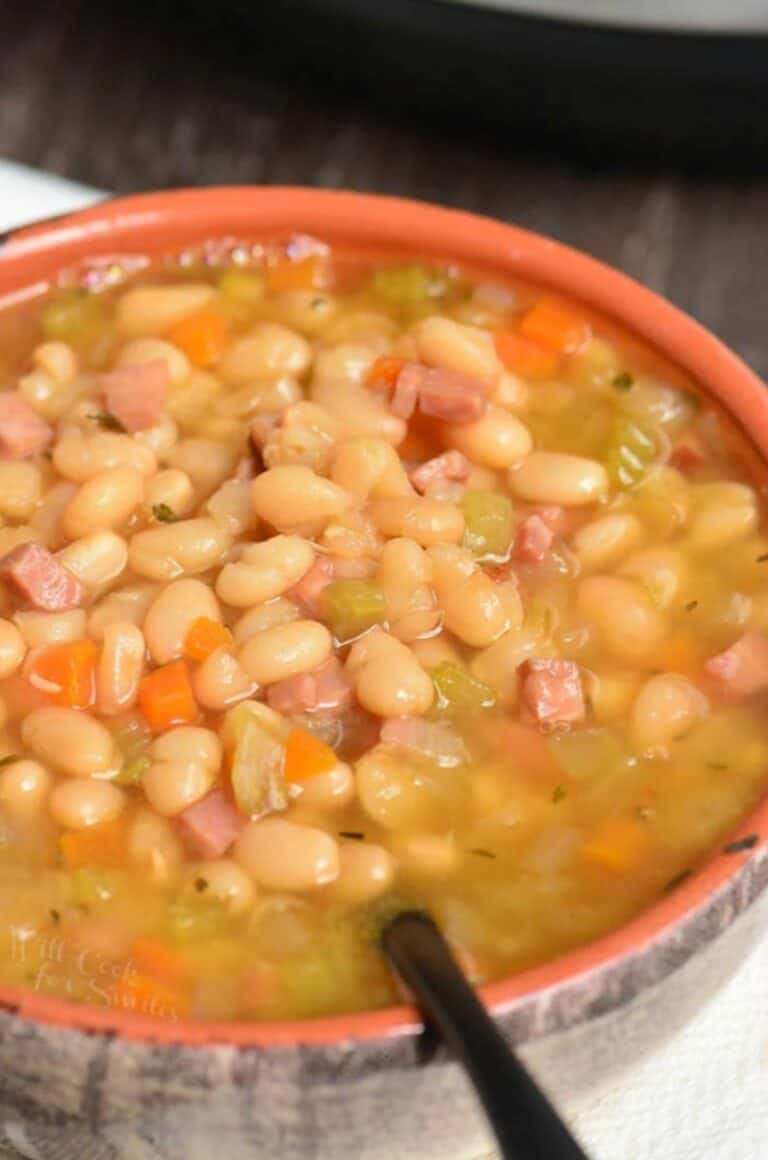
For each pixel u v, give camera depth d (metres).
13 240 0.46
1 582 0.41
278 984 0.36
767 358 0.60
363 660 0.40
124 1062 0.35
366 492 0.41
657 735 0.39
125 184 0.64
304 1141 0.36
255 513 0.42
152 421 0.43
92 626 0.40
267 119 0.66
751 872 0.37
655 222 0.64
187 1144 0.36
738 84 0.60
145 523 0.42
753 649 0.40
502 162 0.65
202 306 0.46
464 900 0.38
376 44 0.61
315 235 0.47
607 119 0.62
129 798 0.39
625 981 0.36
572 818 0.39
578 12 0.59
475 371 0.44
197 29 0.69
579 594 0.41
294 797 0.39
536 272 0.46
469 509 0.42
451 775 0.39
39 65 0.67
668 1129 0.39
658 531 0.43
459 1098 0.36
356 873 0.37
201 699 0.39
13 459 0.43
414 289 0.46
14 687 0.40
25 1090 0.35
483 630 0.40
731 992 0.40
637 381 0.45
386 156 0.65
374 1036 0.35
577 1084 0.37
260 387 0.44
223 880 0.37
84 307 0.46
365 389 0.44
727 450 0.43
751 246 0.64
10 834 0.38
